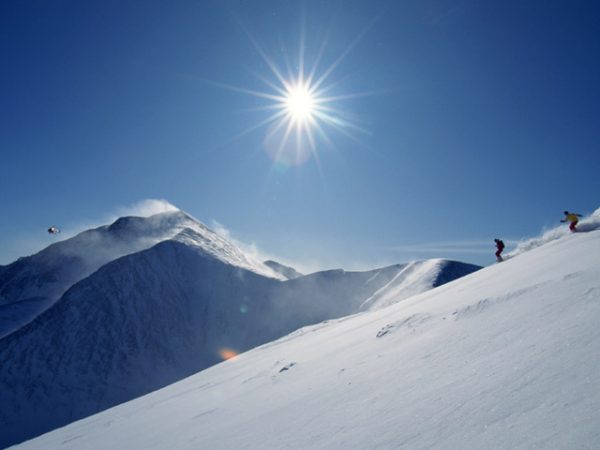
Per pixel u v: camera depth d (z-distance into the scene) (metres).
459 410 3.76
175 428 9.53
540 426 2.81
